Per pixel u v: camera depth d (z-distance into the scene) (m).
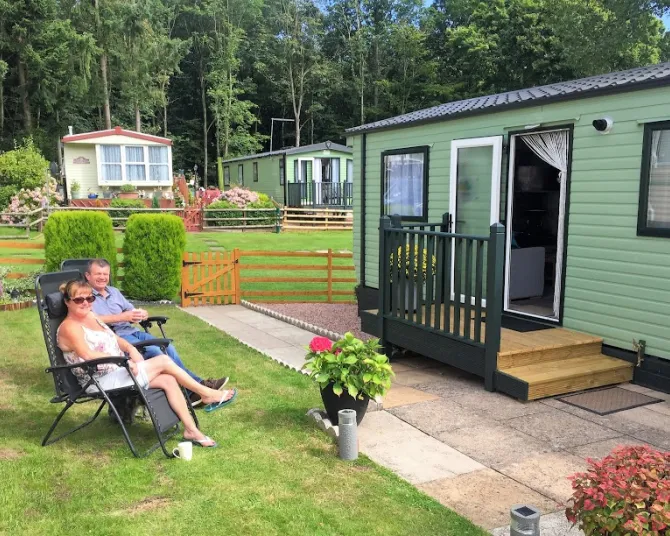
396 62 40.34
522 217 7.73
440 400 4.65
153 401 3.55
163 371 3.76
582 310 5.41
